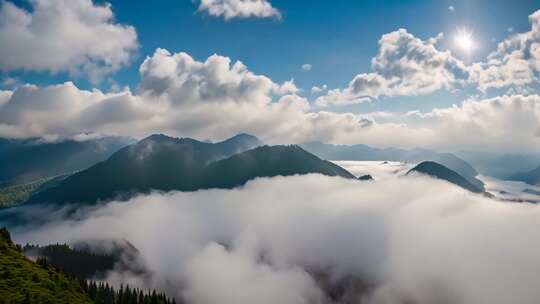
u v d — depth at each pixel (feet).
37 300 525.34
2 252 652.89
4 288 532.32
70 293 594.24
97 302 623.77
